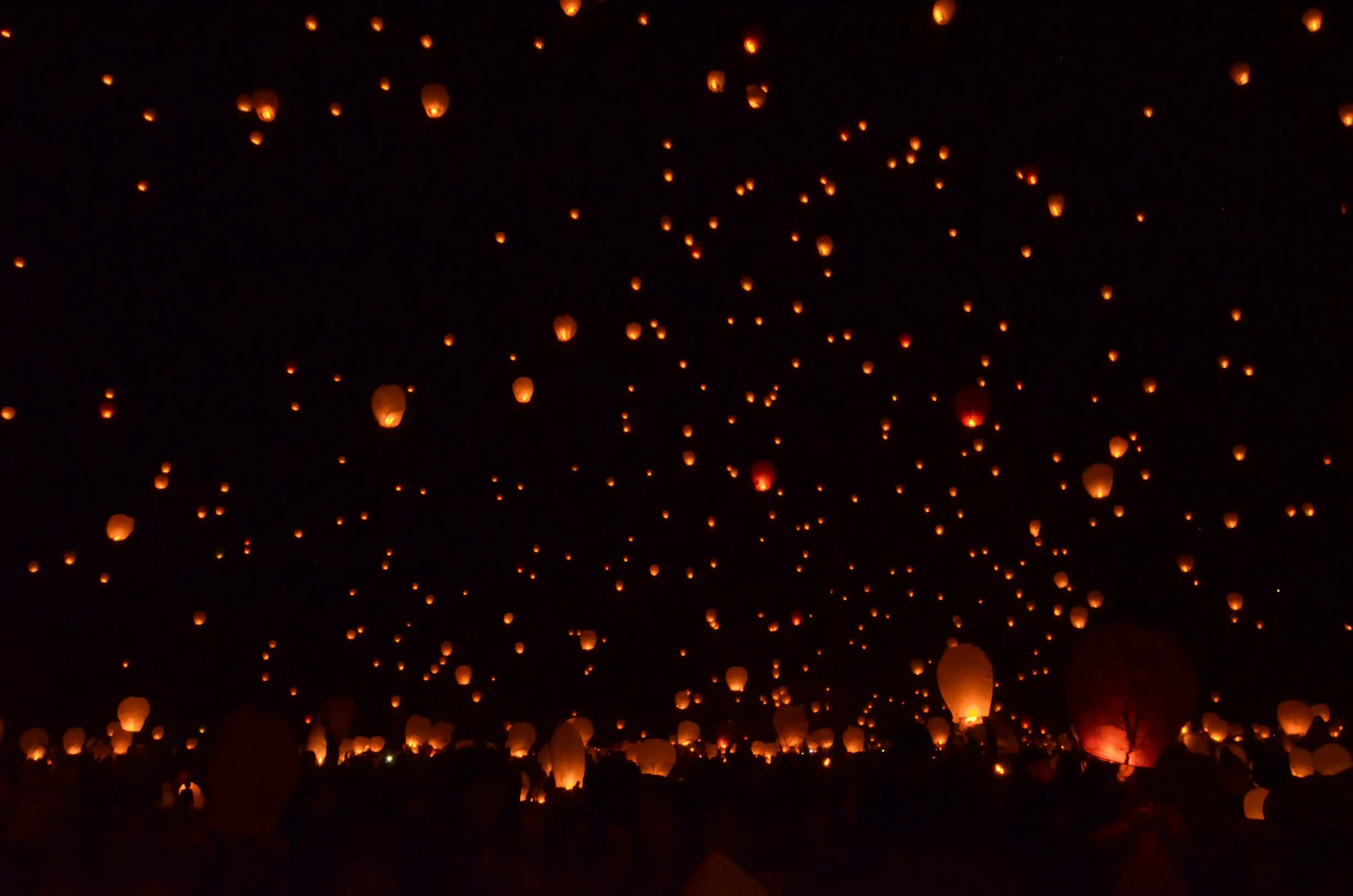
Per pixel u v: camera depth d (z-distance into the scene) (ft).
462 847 28.07
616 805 29.32
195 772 44.73
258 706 26.78
